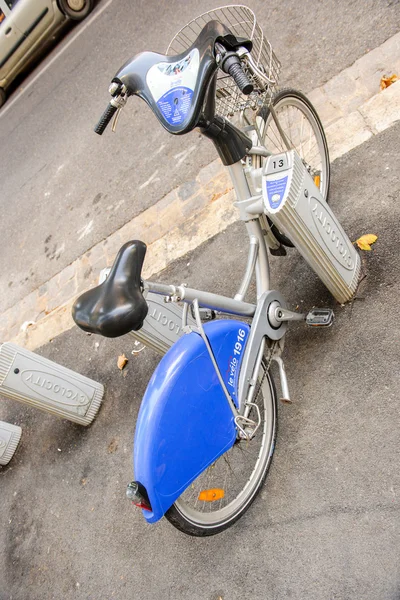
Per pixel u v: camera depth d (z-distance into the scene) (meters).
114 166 5.46
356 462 2.51
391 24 3.83
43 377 3.81
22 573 3.71
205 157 4.62
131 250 2.14
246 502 2.68
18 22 7.71
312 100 3.95
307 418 2.76
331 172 3.45
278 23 4.53
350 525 2.40
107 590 3.14
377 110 3.51
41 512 3.88
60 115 6.80
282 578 2.49
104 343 4.42
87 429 4.05
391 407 2.53
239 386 2.45
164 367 2.20
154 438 2.12
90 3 7.71
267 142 3.60
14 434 4.39
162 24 5.91
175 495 2.22
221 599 2.64
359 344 2.76
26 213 6.38
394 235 2.94
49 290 5.55
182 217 4.41
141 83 2.42
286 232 2.46
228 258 3.83
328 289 2.98
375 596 2.21
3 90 8.30
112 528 3.37
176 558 2.93
